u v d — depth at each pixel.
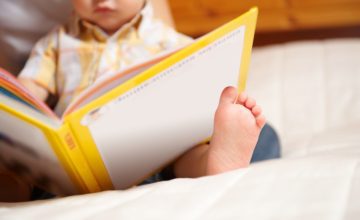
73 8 1.07
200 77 0.65
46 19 1.07
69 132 0.58
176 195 0.52
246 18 0.64
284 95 1.29
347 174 0.52
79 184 0.66
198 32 1.89
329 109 1.22
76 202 0.57
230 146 0.67
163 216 0.47
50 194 0.81
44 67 0.96
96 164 0.65
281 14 1.78
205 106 0.70
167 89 0.62
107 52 0.93
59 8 1.07
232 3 1.79
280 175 0.54
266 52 1.50
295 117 1.21
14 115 0.53
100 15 0.93
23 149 0.62
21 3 1.04
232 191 0.51
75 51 0.95
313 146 1.03
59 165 0.62
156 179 0.82
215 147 0.67
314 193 0.47
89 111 0.57
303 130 1.17
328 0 1.71
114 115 0.60
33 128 0.55
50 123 0.56
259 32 1.86
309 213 0.43
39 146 0.58
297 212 0.44
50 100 0.98
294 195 0.48
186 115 0.69
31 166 0.67
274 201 0.47
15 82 0.58
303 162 0.59
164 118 0.66
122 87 0.58
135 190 0.58
